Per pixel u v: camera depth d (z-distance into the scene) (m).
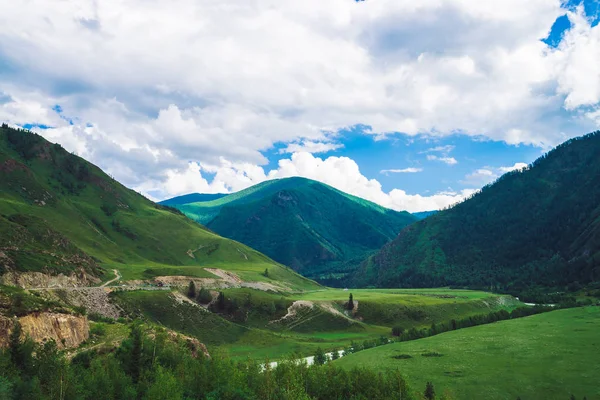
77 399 65.56
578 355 130.25
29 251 160.88
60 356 72.38
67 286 159.88
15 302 84.38
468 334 174.38
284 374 94.75
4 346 73.75
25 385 61.38
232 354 163.12
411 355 145.62
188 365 91.69
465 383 114.81
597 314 193.38
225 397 80.44
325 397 95.69
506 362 129.75
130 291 185.62
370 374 100.25
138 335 87.38
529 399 103.06
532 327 176.62
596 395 101.31
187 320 180.38
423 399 96.50
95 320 130.88
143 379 80.19
